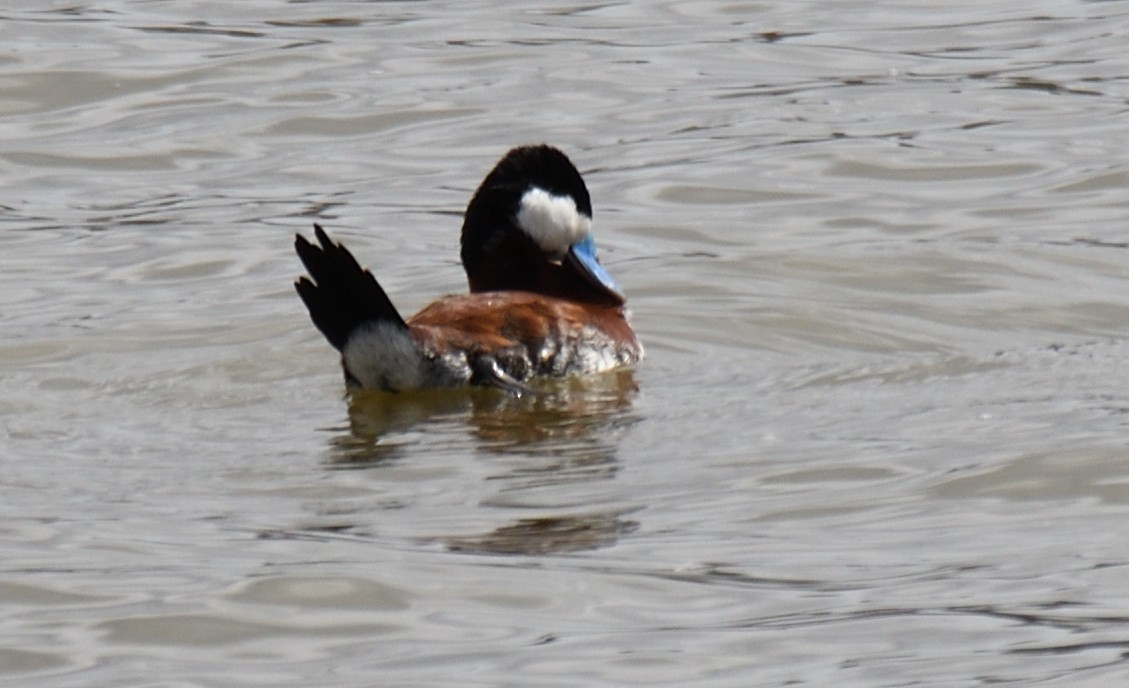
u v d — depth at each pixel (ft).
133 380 41.83
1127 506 32.27
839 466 34.45
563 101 66.64
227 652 27.61
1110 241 52.47
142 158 62.13
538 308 40.81
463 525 31.96
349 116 65.21
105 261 53.21
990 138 61.93
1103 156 59.67
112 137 63.77
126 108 66.18
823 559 30.35
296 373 42.22
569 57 71.26
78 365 43.34
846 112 65.05
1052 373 40.81
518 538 31.32
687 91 67.56
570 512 32.40
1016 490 33.04
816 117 64.54
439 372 39.09
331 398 39.91
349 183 59.72
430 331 39.27
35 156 62.28
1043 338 44.45
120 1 79.20
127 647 27.78
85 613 28.84
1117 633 27.27
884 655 26.81
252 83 68.33
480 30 75.00
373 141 63.21
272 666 27.14
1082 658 26.48
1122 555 30.19
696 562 30.30
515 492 33.42
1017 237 53.06
